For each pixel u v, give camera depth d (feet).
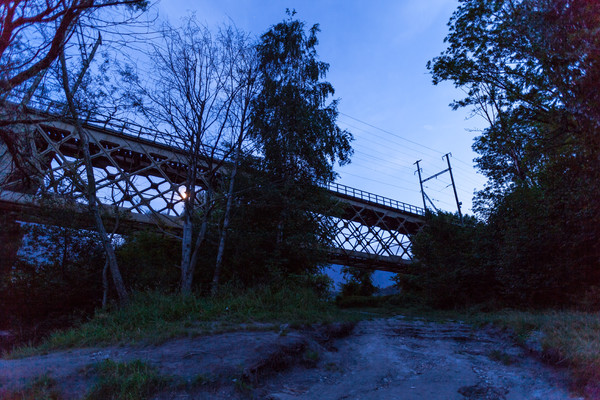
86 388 17.40
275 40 53.21
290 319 33.40
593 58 32.07
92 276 54.29
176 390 17.98
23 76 19.51
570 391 18.58
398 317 47.85
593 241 41.09
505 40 48.39
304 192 53.62
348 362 27.14
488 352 28.48
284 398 19.31
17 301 50.08
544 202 46.96
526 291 48.14
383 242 149.07
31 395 16.25
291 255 51.88
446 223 68.59
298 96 52.75
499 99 59.06
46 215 50.21
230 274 50.44
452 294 61.46
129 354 22.49
